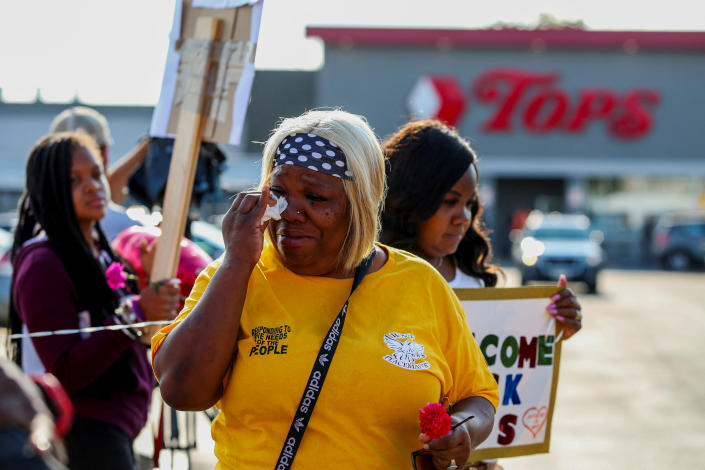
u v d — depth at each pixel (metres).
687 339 12.10
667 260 29.12
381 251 2.22
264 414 1.97
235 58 2.91
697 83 32.56
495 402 2.25
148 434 4.61
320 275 2.11
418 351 2.04
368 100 32.47
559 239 21.05
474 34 32.22
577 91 32.72
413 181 2.78
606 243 33.03
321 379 1.96
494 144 32.81
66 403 1.46
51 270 2.97
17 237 3.31
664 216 31.42
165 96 3.01
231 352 1.96
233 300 1.94
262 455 1.96
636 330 13.09
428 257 2.90
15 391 1.37
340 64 32.41
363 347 2.00
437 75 32.44
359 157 2.05
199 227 6.02
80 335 3.01
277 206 2.00
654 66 32.62
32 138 31.25
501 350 2.95
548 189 34.78
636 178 33.19
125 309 2.96
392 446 1.99
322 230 2.04
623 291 20.36
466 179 2.83
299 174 2.02
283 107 32.91
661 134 32.78
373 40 32.16
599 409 7.72
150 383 3.20
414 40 32.19
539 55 32.56
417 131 2.87
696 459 6.09
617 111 32.75
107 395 2.99
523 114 32.72
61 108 31.25
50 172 3.06
